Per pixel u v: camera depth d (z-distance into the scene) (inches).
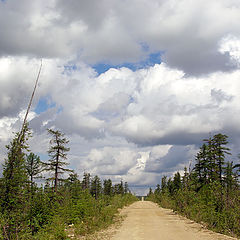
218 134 1632.6
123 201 2257.6
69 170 1252.5
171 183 2635.3
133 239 588.1
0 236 459.2
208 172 1619.1
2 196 531.8
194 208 1051.9
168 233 673.6
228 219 738.2
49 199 730.8
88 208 984.9
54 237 592.4
